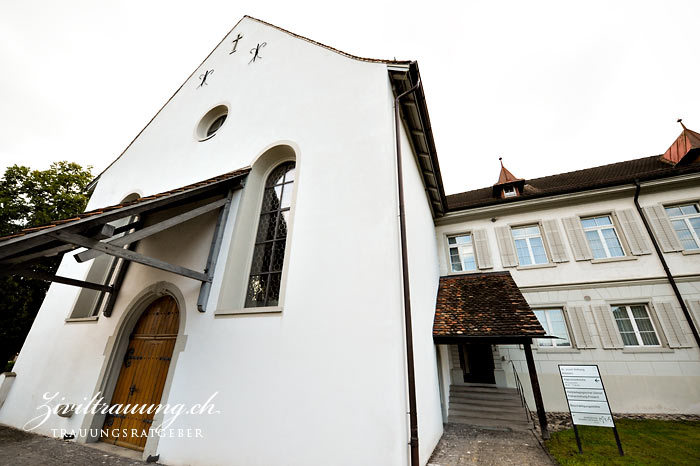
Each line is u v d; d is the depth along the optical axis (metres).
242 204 5.73
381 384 3.43
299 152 5.62
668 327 8.24
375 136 4.93
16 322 12.42
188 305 5.16
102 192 9.57
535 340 9.31
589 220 10.20
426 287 6.78
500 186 12.09
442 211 11.28
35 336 7.43
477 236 11.31
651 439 5.80
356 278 4.08
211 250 5.26
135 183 8.67
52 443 5.08
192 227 6.09
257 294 5.17
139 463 4.23
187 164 7.61
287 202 5.78
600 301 9.03
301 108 6.17
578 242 9.87
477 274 10.01
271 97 6.89
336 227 4.55
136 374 5.43
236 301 5.14
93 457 4.43
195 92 9.16
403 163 5.91
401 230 4.58
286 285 4.52
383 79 5.41
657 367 8.05
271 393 3.93
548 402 8.55
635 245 9.23
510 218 11.13
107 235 3.68
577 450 5.17
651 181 9.52
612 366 8.37
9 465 4.14
